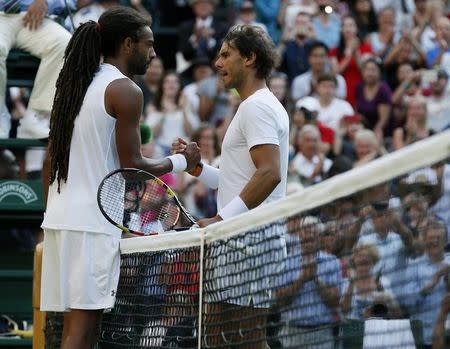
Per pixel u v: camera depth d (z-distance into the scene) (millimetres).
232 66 15797
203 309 14188
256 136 15188
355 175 10734
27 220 23078
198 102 39812
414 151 9812
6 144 22016
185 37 44344
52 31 22484
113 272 15492
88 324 15422
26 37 22547
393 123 39781
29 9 22344
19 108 34031
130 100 15336
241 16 44000
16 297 21938
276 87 38844
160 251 15188
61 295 15328
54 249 15602
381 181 10344
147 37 15914
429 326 9766
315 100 38562
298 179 34562
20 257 22797
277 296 12430
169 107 39812
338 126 37875
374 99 39812
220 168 15953
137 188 15844
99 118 15359
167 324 15016
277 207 12406
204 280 14188
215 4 44594
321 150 34812
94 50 15609
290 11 44031
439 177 9500
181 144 16703
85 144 15406
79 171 15422
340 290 11125
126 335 16016
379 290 10430
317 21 42875
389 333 10336
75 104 15445
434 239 9641
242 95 15953
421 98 38188
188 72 42719
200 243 14297
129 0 45094
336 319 11195
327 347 11391
